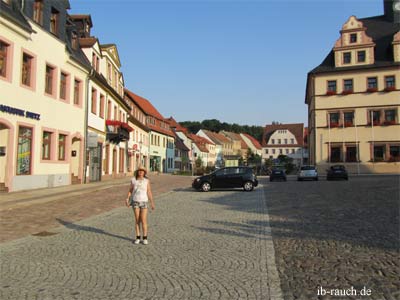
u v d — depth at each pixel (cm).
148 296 475
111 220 1112
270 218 1130
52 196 1688
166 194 2036
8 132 1716
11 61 1709
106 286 514
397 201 1453
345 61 4494
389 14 4772
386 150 4275
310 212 1230
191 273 576
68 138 2297
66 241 816
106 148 3170
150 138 5656
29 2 1856
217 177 2248
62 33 2205
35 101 1914
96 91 2773
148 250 730
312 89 4688
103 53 3045
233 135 12431
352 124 4409
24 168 1856
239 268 601
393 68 4300
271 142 9469
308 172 3528
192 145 8744
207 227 985
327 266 602
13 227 973
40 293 486
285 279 541
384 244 745
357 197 1639
